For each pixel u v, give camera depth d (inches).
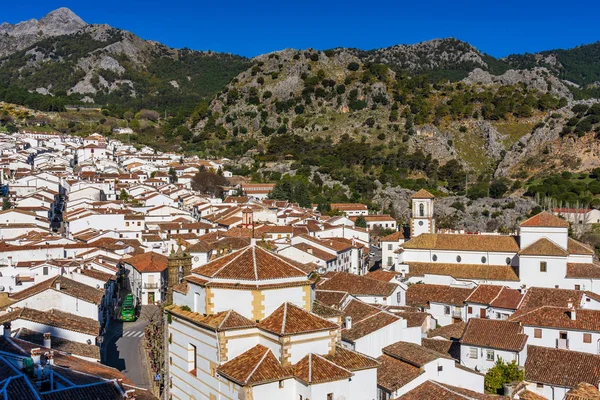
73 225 6968.5
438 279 5324.8
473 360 3339.1
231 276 2310.5
